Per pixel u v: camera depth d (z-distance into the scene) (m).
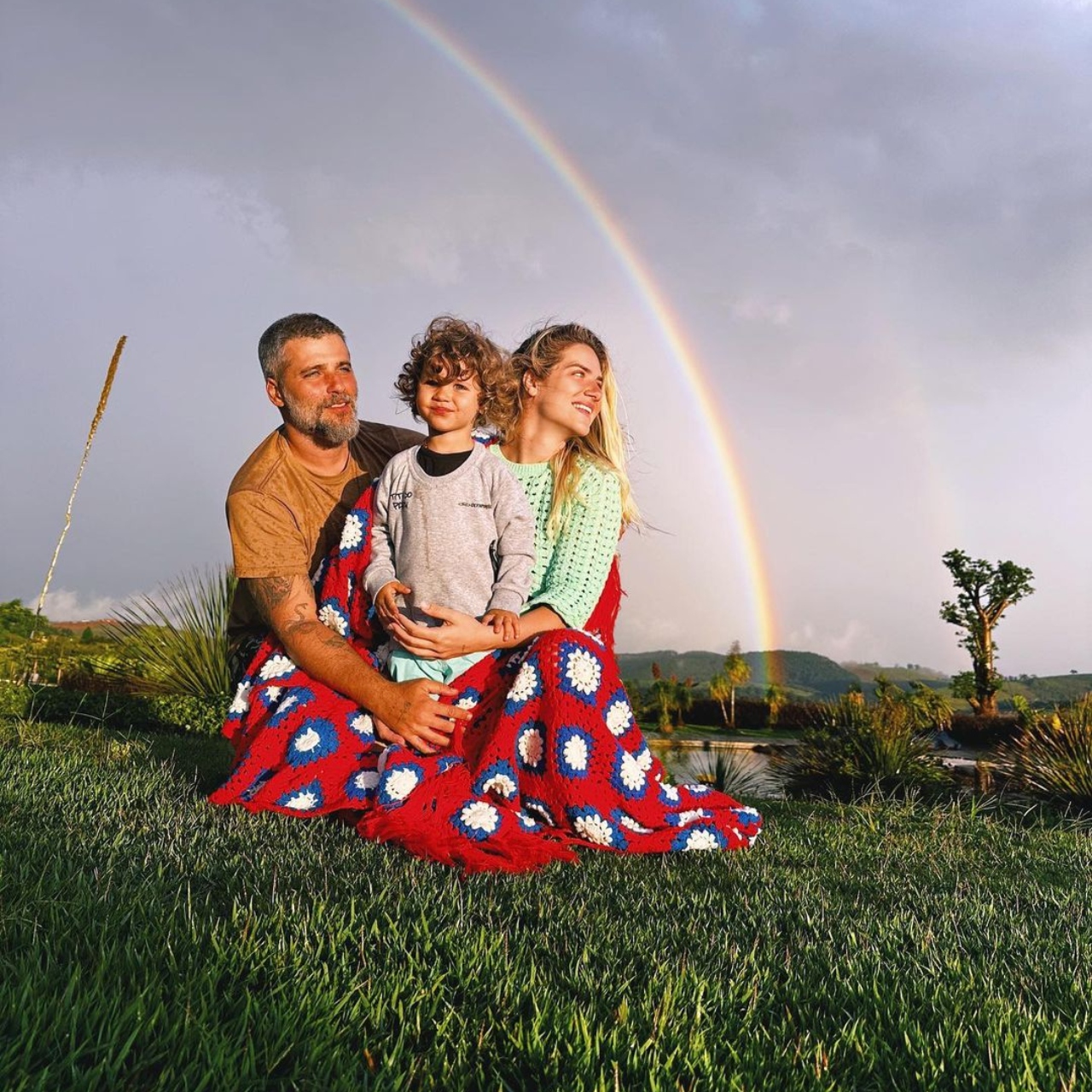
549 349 3.13
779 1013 1.46
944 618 28.09
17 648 9.10
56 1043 1.11
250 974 1.38
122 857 2.07
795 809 4.80
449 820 2.52
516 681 2.66
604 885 2.22
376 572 2.92
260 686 2.96
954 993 1.55
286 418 3.22
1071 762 7.29
